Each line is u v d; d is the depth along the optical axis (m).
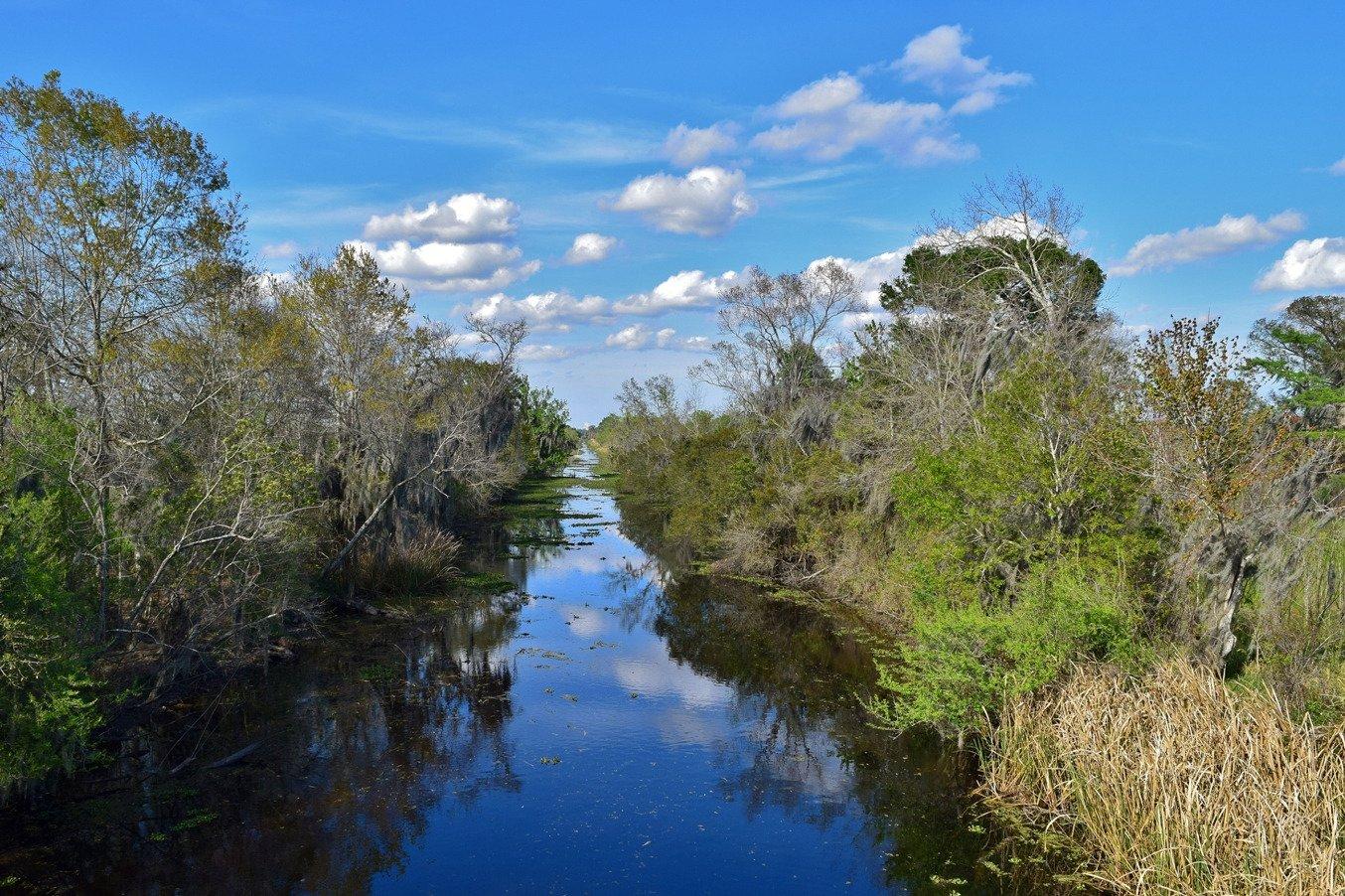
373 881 9.58
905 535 19.58
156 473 16.42
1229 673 12.15
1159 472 12.98
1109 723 9.88
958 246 27.06
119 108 18.36
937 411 19.42
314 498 20.66
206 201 20.22
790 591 24.98
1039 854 9.72
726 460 33.28
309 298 26.80
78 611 11.66
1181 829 8.12
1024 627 11.66
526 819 11.16
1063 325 19.25
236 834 10.55
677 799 11.75
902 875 9.70
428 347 31.97
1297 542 12.36
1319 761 8.46
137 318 19.61
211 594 15.50
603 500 58.62
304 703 15.16
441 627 21.33
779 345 44.00
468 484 37.91
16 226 18.25
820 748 13.53
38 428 13.31
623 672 17.89
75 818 10.67
